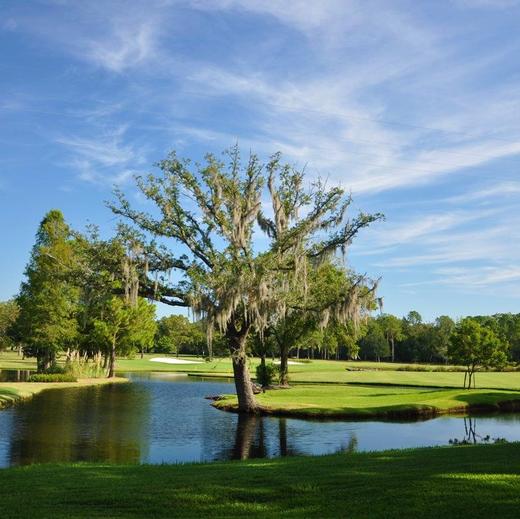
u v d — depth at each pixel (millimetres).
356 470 10219
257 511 7680
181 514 7629
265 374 42594
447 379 52750
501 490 7812
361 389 39812
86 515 7617
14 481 10250
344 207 25766
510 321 120188
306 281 25188
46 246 46406
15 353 118188
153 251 26375
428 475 9031
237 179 26328
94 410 27828
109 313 52281
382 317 123312
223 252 25234
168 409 28766
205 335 24156
